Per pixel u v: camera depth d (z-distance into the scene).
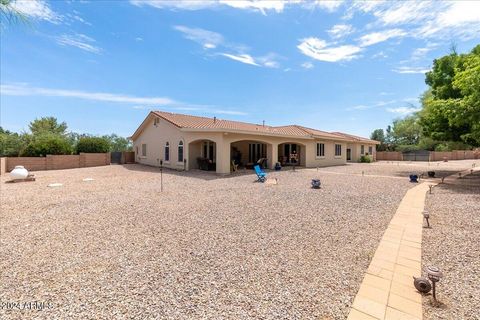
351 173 18.61
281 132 22.39
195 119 23.17
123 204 8.42
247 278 3.66
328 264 4.10
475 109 11.34
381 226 6.10
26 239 5.25
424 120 17.66
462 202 8.62
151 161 24.11
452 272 3.82
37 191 10.88
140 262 4.19
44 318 2.76
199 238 5.32
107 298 3.14
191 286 3.44
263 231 5.77
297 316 2.80
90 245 4.93
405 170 21.25
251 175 16.80
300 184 13.08
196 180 14.39
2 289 3.34
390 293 3.25
